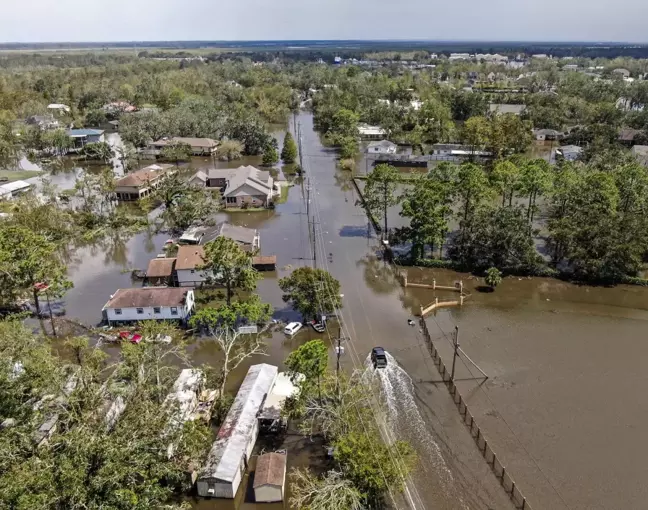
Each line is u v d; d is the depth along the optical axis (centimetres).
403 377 4741
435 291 6481
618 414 4259
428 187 7262
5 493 2256
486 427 4109
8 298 5925
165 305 5516
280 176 11956
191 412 4028
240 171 10731
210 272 6044
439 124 15388
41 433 3272
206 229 7994
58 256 7669
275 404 4122
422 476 3619
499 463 3659
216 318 5088
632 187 7569
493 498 3456
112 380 3809
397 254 7519
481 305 6147
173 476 3241
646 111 15425
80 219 8681
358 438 3369
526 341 5350
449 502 3412
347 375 4659
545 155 13525
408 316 5875
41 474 2427
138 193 10088
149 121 14800
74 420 3222
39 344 4322
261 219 9200
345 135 14938
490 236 6800
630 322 5750
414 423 4153
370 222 8969
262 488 3347
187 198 8700
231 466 3453
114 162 13738
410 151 14162
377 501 3319
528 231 6994
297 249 7806
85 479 2514
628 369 4862
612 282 6675
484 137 12669
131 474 2747
